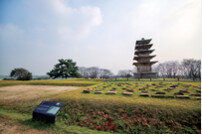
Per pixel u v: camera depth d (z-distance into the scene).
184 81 16.59
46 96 10.11
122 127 4.94
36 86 18.89
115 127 4.97
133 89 11.45
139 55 34.28
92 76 57.78
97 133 4.50
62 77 46.03
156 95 8.09
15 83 21.45
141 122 5.16
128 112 5.85
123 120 5.36
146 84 14.84
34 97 9.84
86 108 6.57
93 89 12.34
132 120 5.32
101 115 5.85
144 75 30.48
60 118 5.93
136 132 4.65
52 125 4.99
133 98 7.79
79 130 4.68
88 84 19.48
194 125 4.75
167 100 7.14
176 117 5.19
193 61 35.28
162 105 6.09
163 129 4.73
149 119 5.28
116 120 5.40
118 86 14.01
